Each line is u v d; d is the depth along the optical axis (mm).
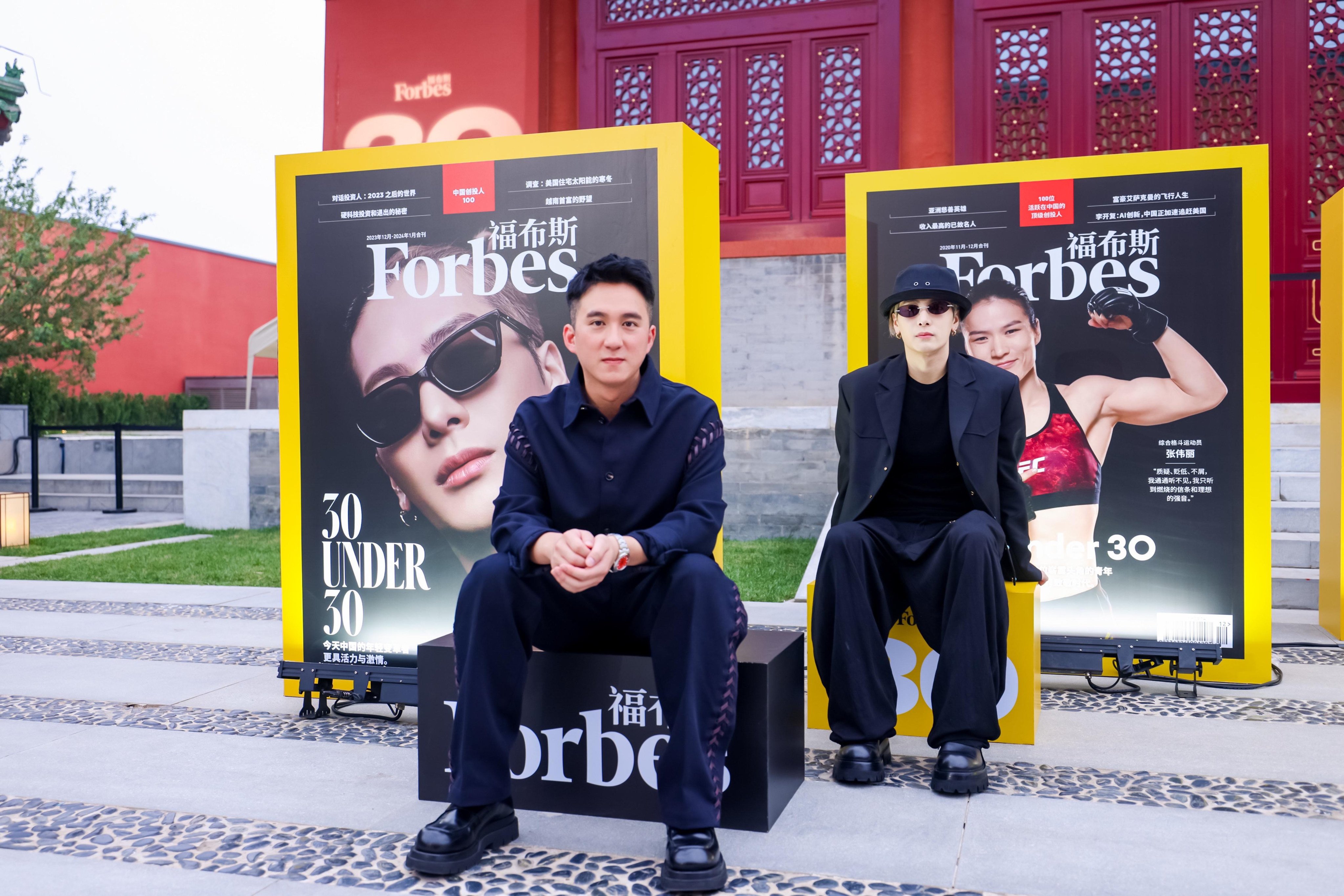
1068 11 7332
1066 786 2260
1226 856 1861
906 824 2041
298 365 2975
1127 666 3049
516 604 1904
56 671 3551
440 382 2850
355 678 2855
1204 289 3076
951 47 7512
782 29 7855
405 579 2887
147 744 2658
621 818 2102
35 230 17078
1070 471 3201
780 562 5945
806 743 2646
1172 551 3127
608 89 8234
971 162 7500
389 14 8461
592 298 1946
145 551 7039
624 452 2010
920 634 2621
